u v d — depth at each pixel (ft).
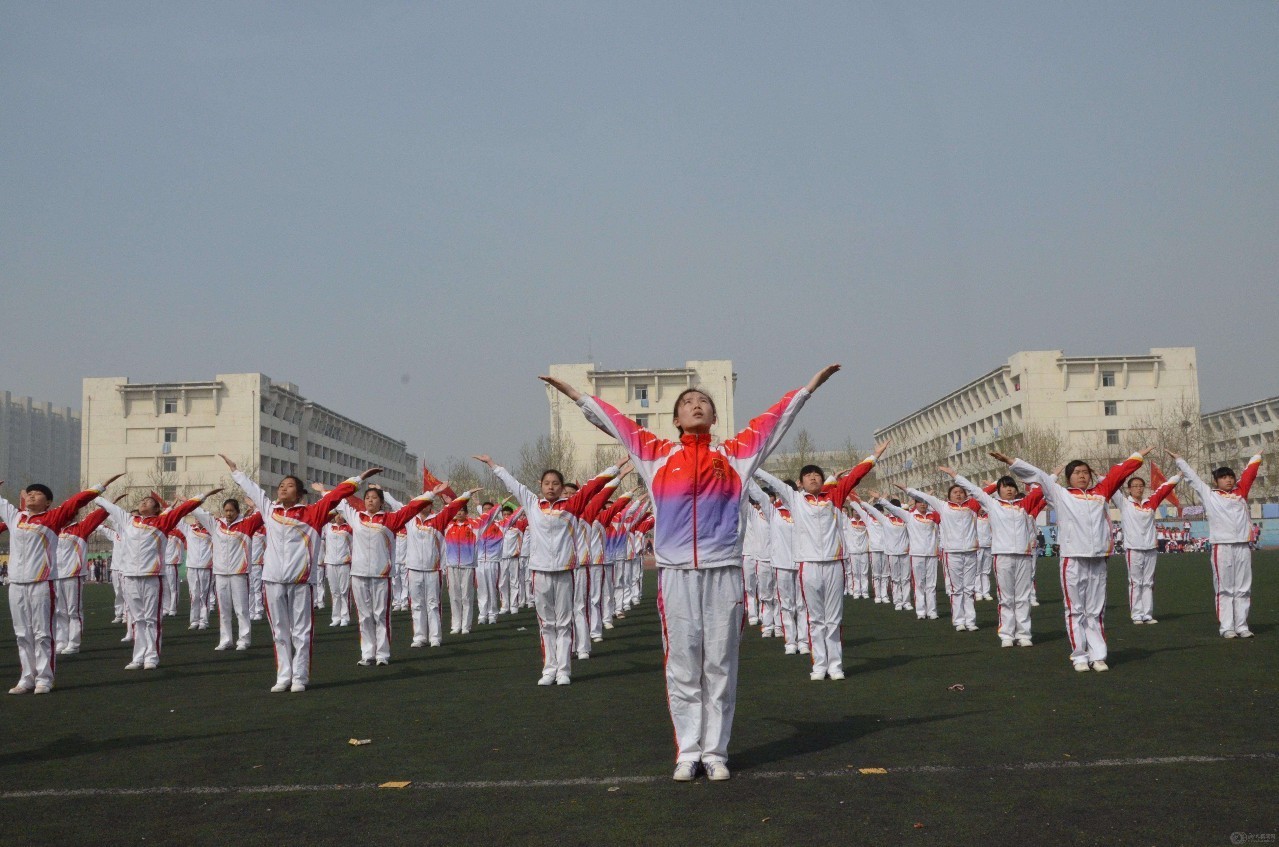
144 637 45.44
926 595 62.95
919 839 16.55
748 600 62.49
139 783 21.94
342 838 17.49
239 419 253.65
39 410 434.30
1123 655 39.50
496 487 209.15
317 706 32.42
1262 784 19.38
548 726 27.61
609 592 61.87
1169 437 204.74
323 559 72.74
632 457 22.11
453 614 60.75
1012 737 24.26
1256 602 62.75
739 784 20.42
